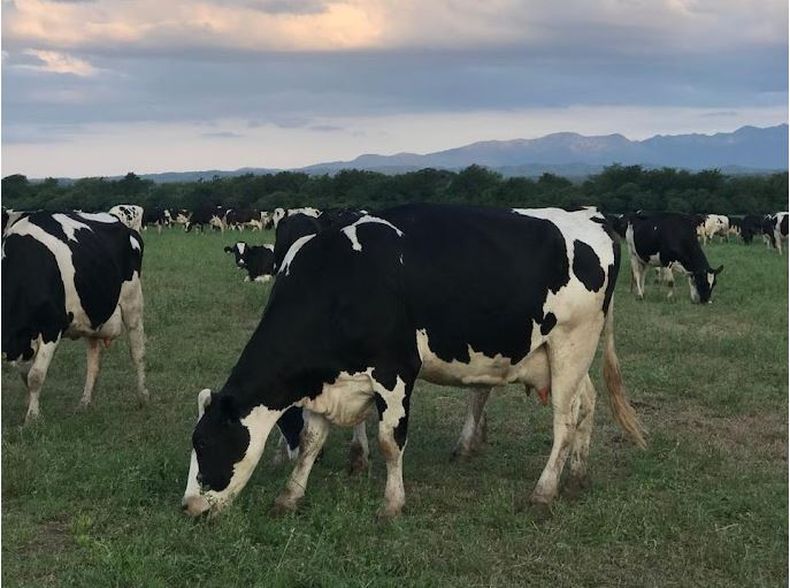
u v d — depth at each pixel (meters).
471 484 6.83
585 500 6.47
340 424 6.23
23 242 7.86
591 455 7.59
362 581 4.94
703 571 5.33
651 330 13.41
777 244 35.47
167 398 9.07
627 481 6.87
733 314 15.89
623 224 21.30
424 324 6.11
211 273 22.08
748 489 6.67
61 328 8.00
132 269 8.88
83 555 5.24
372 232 6.11
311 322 5.97
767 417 8.95
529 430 8.34
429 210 6.35
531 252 6.32
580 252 6.48
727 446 7.95
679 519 5.99
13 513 5.86
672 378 10.27
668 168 75.19
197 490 5.84
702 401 9.46
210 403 5.89
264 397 5.96
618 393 7.03
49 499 6.02
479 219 6.34
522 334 6.34
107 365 10.52
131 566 4.97
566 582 5.14
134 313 8.93
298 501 6.16
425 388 9.91
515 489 6.69
